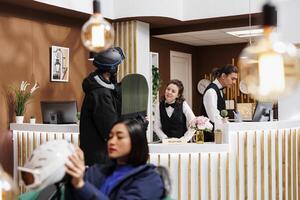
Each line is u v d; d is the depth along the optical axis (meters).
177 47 9.41
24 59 6.03
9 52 5.82
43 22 6.32
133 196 1.93
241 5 6.58
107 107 3.28
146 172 1.99
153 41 8.57
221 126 4.05
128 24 7.22
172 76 9.28
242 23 7.11
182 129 4.48
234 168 4.07
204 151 3.92
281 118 5.47
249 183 4.18
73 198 1.71
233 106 8.99
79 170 1.61
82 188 1.65
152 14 6.80
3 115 5.72
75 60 6.89
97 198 1.66
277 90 1.47
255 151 4.22
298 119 5.15
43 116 5.26
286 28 5.36
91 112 3.34
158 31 8.17
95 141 3.34
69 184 1.67
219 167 3.96
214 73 4.71
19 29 5.96
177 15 7.05
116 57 3.38
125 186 1.96
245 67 1.54
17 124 5.59
